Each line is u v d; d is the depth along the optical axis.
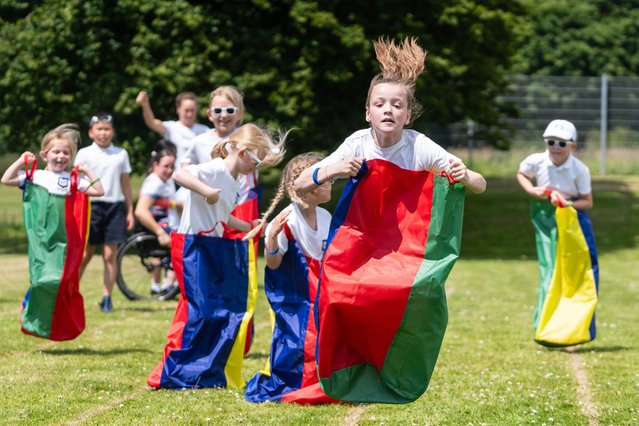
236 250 11.74
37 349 14.27
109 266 18.52
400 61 9.28
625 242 37.06
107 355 13.82
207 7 32.19
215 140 15.19
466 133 52.97
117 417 10.05
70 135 13.95
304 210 11.04
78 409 10.45
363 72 33.94
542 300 14.71
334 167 8.66
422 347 8.72
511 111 44.84
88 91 31.88
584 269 14.52
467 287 24.33
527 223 40.56
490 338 15.97
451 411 10.59
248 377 12.43
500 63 39.75
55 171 13.88
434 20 34.66
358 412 10.51
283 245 11.09
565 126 14.88
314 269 11.05
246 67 31.64
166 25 31.67
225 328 11.66
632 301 21.88
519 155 53.47
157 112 32.38
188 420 9.97
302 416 10.21
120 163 18.53
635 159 52.94
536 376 12.70
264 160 11.74
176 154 19.62
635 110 53.00
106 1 31.67
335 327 8.77
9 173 13.71
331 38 32.66
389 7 33.72
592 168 53.00
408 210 8.82
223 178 11.50
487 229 39.41
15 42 32.28
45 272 13.47
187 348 11.62
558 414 10.48
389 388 8.83
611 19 66.88
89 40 31.56
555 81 52.97
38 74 31.67
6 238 36.91
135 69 31.30
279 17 33.12
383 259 8.77
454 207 8.77
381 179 8.80
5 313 17.84
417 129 38.81
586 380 12.48
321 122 34.53
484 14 34.78
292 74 31.70
